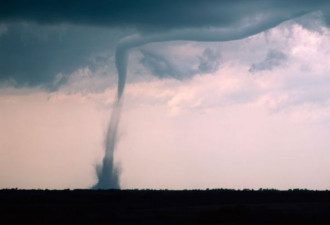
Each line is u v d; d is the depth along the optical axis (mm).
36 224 95812
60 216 105562
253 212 106000
